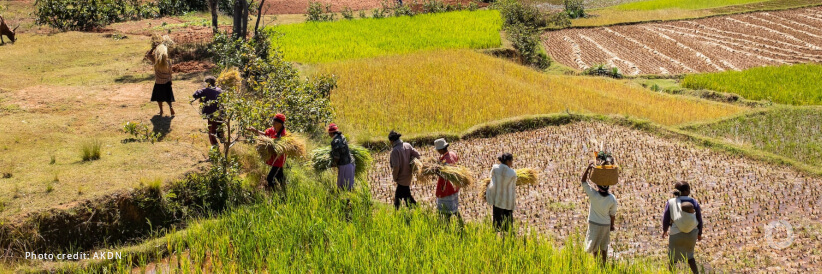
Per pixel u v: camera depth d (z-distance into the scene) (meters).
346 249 7.96
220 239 8.42
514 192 9.04
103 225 8.77
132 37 25.06
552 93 20.23
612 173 8.20
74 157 10.49
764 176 12.80
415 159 9.58
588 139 15.36
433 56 24.45
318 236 8.55
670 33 36.25
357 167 10.52
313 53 25.23
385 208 9.84
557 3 50.09
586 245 8.54
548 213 10.80
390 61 23.09
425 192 11.59
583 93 20.61
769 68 26.28
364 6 46.31
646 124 16.34
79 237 8.56
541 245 8.36
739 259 9.10
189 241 8.51
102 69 18.67
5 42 22.91
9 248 7.89
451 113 16.83
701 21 39.78
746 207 11.07
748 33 36.28
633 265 8.10
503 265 7.81
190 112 13.85
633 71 28.12
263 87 12.94
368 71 21.00
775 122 17.61
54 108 13.36
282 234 8.59
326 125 14.21
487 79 20.38
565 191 11.78
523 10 37.19
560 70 28.41
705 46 33.06
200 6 36.09
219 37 17.98
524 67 25.11
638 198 11.49
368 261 7.75
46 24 28.33
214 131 11.30
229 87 11.57
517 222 9.42
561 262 7.84
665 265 8.75
